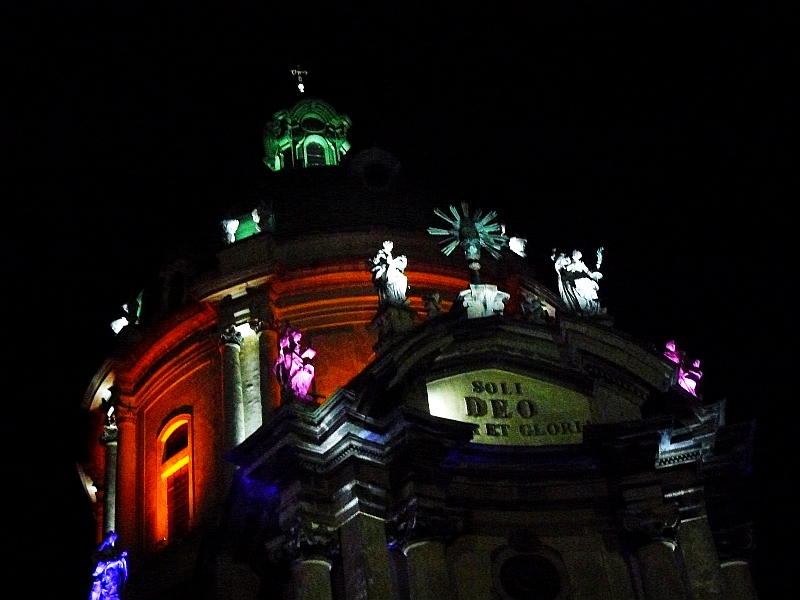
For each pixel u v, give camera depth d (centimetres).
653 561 2906
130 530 3628
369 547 2770
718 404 3161
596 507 3084
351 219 3938
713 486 3167
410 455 2855
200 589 3197
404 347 2945
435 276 3822
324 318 3709
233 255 3772
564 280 3428
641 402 3216
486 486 3062
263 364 3550
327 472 2889
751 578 3052
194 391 3719
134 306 4138
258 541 3053
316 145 4694
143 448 3800
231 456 2934
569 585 2967
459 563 2930
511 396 3180
